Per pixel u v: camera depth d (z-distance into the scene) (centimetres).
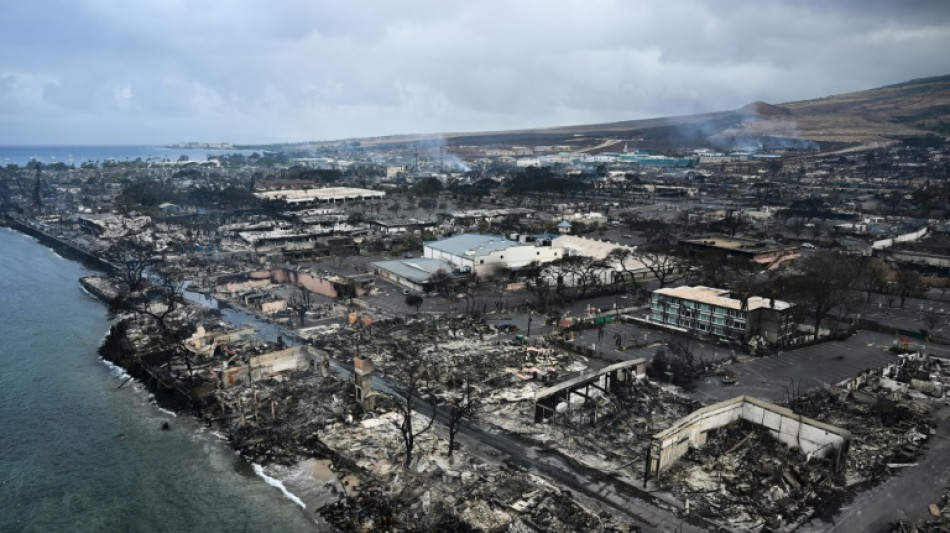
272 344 14238
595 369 13162
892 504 8162
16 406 11769
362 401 10988
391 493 8644
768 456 9275
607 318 16612
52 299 19475
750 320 14775
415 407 11238
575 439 9969
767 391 11919
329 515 8300
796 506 8081
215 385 12175
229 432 10669
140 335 15338
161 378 12550
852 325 15988
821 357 13938
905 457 9369
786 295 16412
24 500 8894
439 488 8650
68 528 8281
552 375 12625
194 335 14512
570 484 8681
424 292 19725
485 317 16938
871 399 11212
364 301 18538
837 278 17350
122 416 11381
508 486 8581
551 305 18200
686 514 7975
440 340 14825
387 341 14688
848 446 8806
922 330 15600
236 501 8762
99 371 13538
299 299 18538
